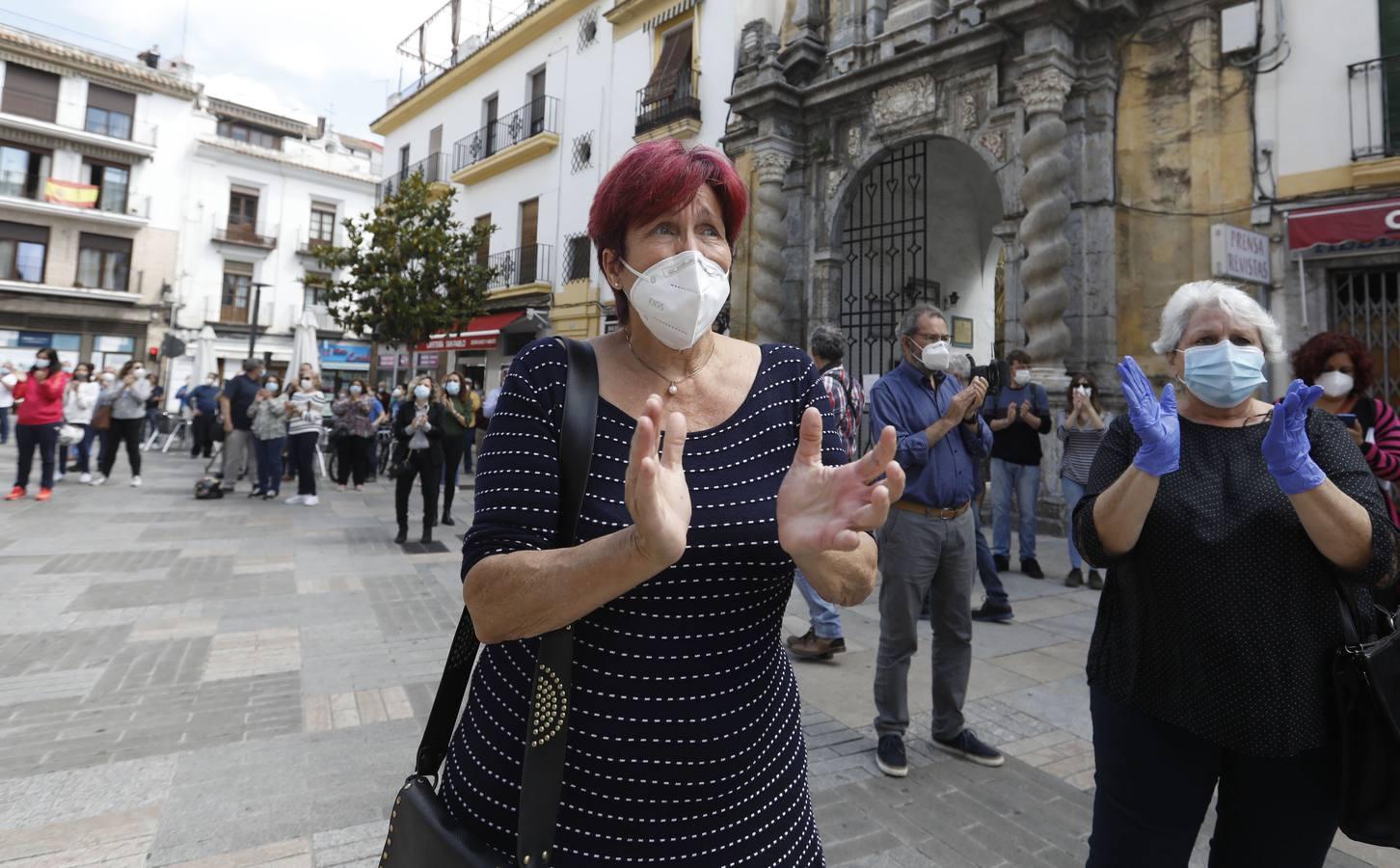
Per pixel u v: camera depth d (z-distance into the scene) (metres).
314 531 7.90
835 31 11.43
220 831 2.47
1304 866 1.53
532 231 17.75
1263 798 1.55
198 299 29.12
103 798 2.65
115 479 11.88
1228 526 1.54
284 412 10.12
